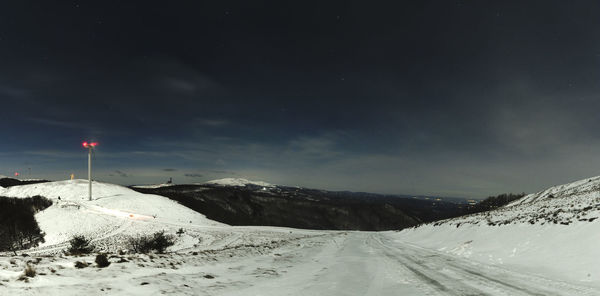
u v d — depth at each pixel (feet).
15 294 17.21
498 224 72.02
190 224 264.11
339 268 40.19
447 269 38.04
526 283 28.35
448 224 115.65
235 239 174.70
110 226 230.48
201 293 23.89
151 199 376.07
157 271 29.55
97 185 446.19
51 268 24.57
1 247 155.33
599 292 24.47
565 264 35.86
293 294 24.84
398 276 33.40
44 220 224.53
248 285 28.09
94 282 22.47
